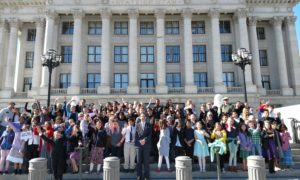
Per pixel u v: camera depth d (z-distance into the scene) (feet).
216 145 34.76
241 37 132.98
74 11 132.57
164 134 41.24
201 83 136.77
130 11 133.80
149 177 37.40
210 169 43.47
